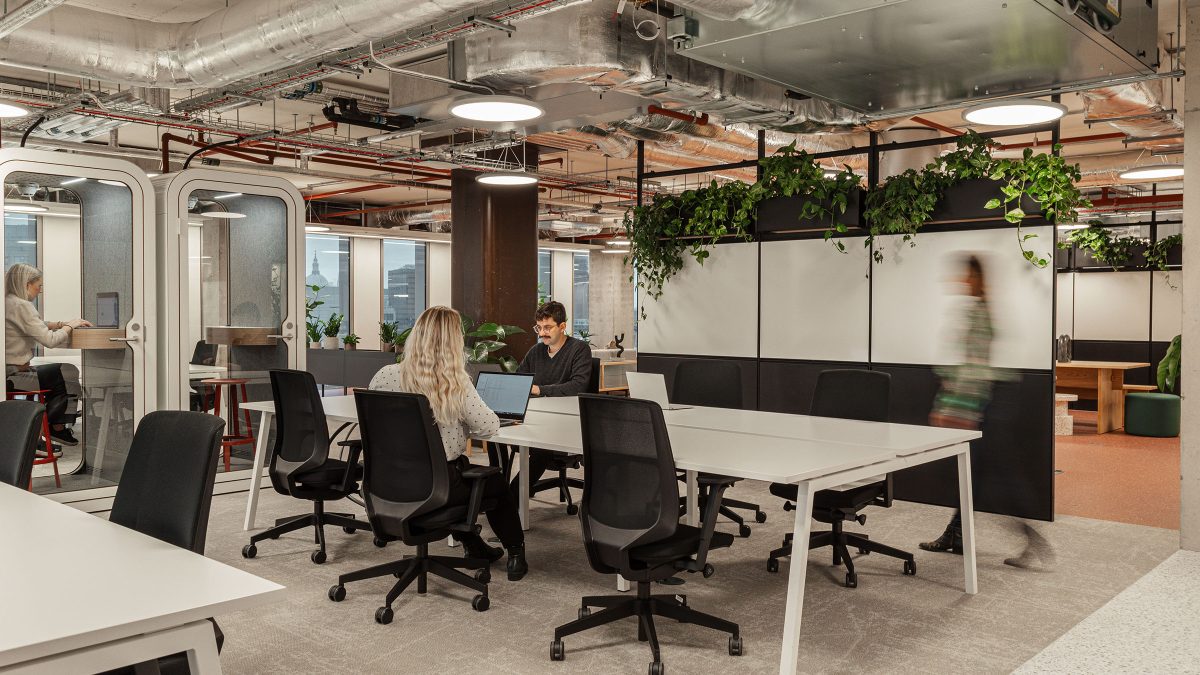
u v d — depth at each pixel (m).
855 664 3.24
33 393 5.64
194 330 6.33
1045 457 5.59
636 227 7.38
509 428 4.22
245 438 6.52
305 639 3.50
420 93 6.13
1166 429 9.48
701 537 3.20
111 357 5.93
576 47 4.91
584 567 4.52
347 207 14.51
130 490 2.49
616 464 3.21
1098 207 11.59
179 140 8.28
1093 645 3.32
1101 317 12.78
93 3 5.91
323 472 4.52
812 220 6.40
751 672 3.18
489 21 4.48
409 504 3.66
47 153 5.52
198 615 1.66
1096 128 8.98
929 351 6.05
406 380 3.83
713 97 5.49
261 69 4.99
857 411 4.68
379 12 4.15
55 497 5.64
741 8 3.77
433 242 16.20
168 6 6.00
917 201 5.88
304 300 6.84
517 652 3.37
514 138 7.77
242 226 6.50
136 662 1.61
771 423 4.46
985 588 4.17
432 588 4.15
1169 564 4.47
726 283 7.02
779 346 6.75
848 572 4.19
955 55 4.16
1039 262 5.59
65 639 1.51
